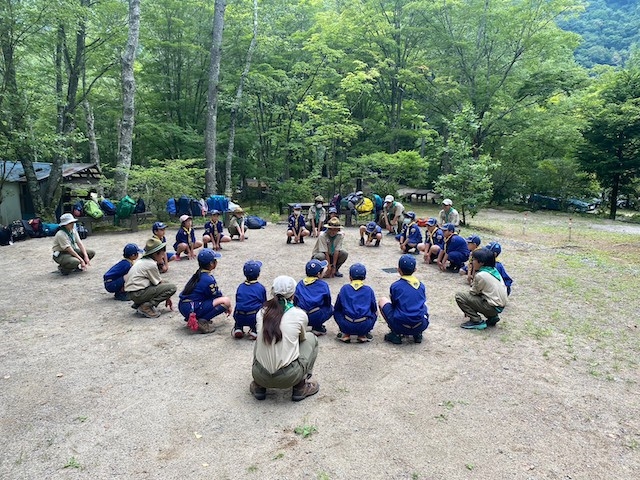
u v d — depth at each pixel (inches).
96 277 304.3
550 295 267.7
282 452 117.0
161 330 207.8
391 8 908.0
